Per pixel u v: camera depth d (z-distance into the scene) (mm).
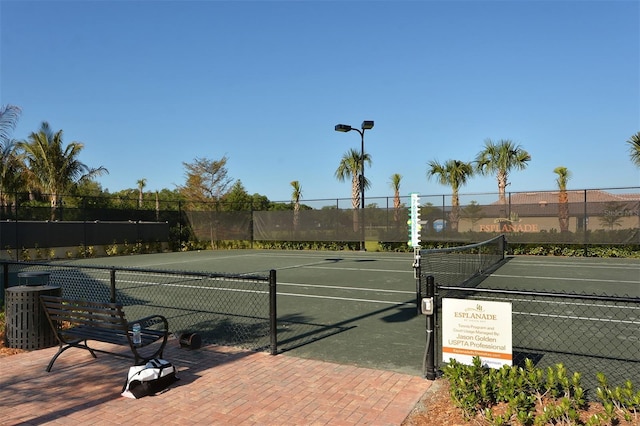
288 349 6539
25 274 7070
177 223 31453
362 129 26484
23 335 6418
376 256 24141
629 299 3996
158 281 14352
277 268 18359
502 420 3600
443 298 4824
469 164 35469
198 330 7738
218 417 4270
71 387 5059
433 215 25859
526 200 30109
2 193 27688
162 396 4785
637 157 23969
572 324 7934
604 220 21906
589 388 4805
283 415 4293
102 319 5199
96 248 26391
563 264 18781
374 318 8719
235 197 43031
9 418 4289
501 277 14562
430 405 4453
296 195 39312
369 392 4836
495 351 4539
